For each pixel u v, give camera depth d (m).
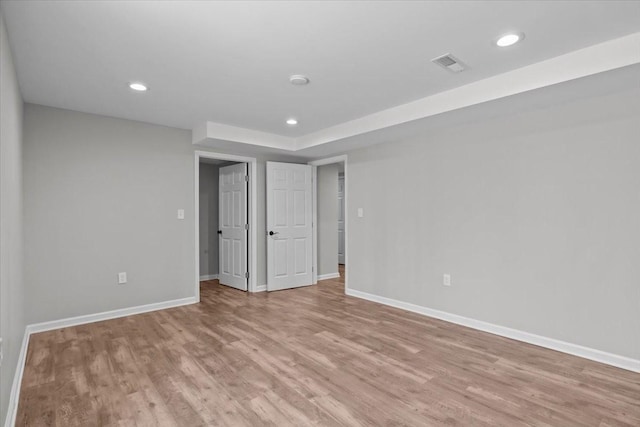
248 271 5.15
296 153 5.11
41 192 3.37
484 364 2.61
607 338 2.61
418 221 3.97
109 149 3.79
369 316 3.85
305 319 3.75
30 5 1.75
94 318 3.67
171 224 4.25
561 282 2.85
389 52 2.32
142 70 2.59
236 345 3.01
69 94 3.09
